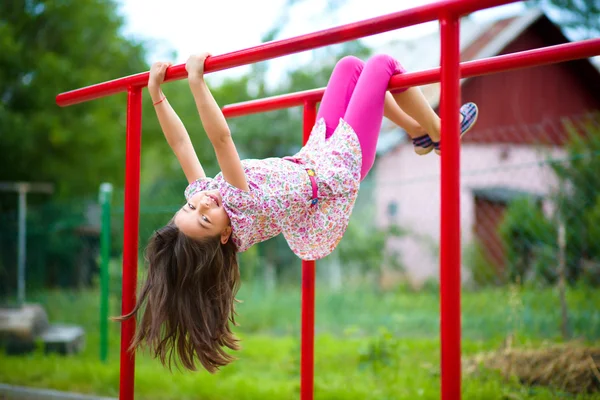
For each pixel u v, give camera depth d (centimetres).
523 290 500
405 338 487
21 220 649
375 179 990
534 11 1027
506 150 909
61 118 934
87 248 873
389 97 217
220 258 192
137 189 208
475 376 326
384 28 159
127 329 202
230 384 346
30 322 476
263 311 658
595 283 552
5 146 902
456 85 149
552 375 311
